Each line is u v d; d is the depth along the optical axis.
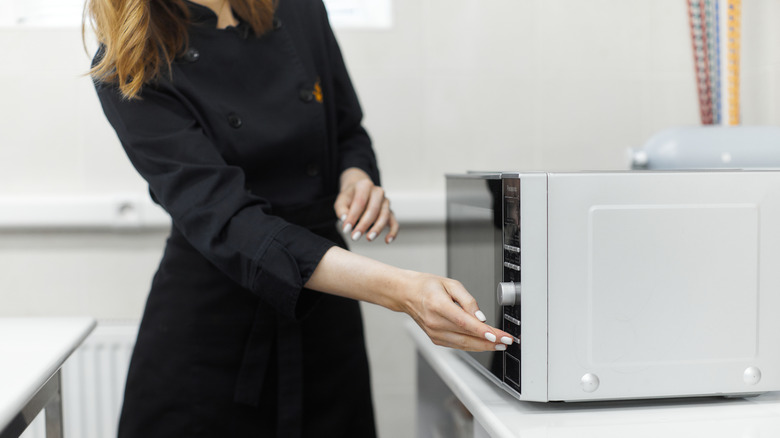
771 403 0.79
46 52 1.54
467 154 1.63
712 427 0.70
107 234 1.57
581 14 1.63
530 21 1.62
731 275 0.77
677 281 0.76
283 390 1.06
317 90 1.13
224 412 1.06
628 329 0.75
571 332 0.75
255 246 0.84
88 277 1.58
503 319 0.79
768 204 0.77
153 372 1.07
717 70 1.41
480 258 0.88
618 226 0.75
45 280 1.57
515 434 0.68
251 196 0.90
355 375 1.17
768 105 1.49
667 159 1.01
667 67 1.65
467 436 1.06
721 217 0.76
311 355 1.11
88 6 0.99
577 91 1.64
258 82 1.08
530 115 1.63
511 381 0.78
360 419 1.18
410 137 1.62
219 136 1.01
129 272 1.59
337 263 0.82
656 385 0.76
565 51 1.63
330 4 1.67
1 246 1.56
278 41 1.10
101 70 0.94
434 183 1.63
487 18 1.61
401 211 1.58
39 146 1.56
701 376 0.77
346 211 1.02
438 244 1.63
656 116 1.65
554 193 0.74
